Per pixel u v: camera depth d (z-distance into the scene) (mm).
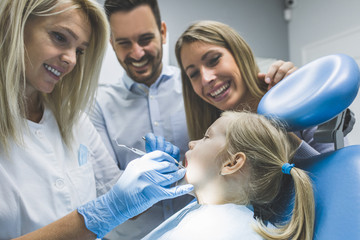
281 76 1096
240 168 881
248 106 1238
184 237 790
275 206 896
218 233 776
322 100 746
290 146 960
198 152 957
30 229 924
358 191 671
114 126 1637
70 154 1110
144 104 1646
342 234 645
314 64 839
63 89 1138
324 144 1127
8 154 909
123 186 826
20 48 864
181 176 932
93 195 1144
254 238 761
